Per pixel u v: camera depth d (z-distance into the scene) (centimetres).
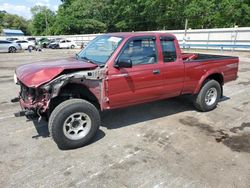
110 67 393
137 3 4884
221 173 320
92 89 384
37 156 361
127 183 299
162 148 387
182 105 607
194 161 349
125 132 447
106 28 5788
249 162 347
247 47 2262
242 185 296
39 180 304
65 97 395
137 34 430
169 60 473
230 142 409
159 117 525
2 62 1580
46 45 3850
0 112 555
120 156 362
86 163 343
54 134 360
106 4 5622
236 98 684
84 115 380
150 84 444
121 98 415
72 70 367
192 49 2639
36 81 347
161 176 313
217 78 583
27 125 476
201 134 440
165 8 4450
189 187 292
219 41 2512
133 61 422
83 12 5722
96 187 292
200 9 3809
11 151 375
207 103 556
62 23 5825
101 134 437
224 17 3669
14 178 307
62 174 317
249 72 1148
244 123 494
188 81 505
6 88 803
